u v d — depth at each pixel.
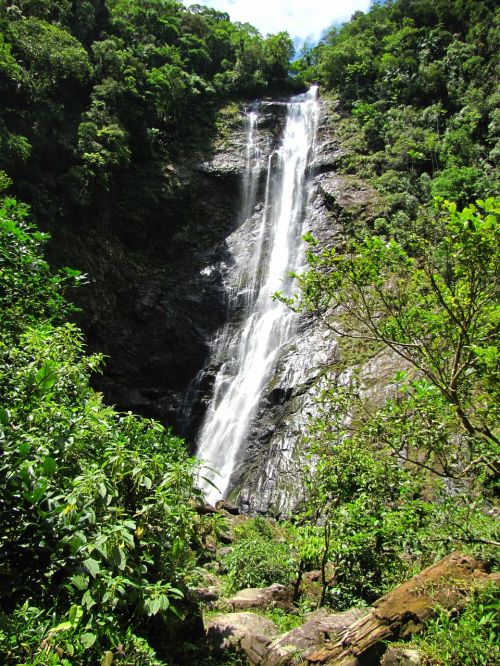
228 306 26.05
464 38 41.31
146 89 31.83
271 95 41.00
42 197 23.12
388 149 31.03
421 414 4.80
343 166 30.78
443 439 4.59
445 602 4.00
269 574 7.14
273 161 32.38
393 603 4.09
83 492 3.35
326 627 4.50
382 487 5.62
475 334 4.46
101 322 24.47
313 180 30.75
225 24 48.31
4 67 23.09
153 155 30.84
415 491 5.62
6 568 3.27
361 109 33.94
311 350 20.91
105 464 3.75
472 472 5.25
